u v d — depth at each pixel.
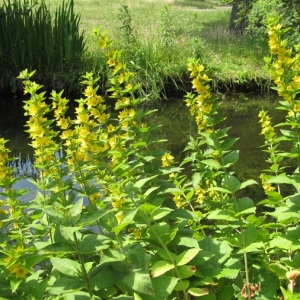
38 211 2.83
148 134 2.85
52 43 9.59
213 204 3.22
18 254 1.75
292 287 2.40
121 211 2.24
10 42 9.59
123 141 2.91
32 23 9.70
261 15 11.06
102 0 21.38
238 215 2.39
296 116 2.64
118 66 2.82
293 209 2.27
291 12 10.41
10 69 9.72
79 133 2.76
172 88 9.72
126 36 10.19
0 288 1.95
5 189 3.00
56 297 2.04
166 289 2.10
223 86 9.75
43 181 2.99
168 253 2.20
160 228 2.24
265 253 2.74
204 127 2.76
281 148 6.21
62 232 1.74
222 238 2.61
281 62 2.52
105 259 1.85
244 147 6.29
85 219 1.83
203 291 2.24
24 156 6.18
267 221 4.23
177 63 10.00
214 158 2.84
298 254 2.31
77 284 1.87
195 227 3.06
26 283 1.93
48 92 9.60
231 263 2.45
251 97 9.33
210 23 16.11
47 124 2.84
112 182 2.41
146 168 2.72
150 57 9.80
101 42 2.81
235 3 13.33
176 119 8.06
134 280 1.85
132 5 20.11
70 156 3.01
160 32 10.80
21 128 7.51
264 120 3.53
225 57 10.62
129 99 2.83
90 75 2.91
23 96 9.57
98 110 2.91
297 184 2.23
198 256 2.36
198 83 2.63
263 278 2.51
